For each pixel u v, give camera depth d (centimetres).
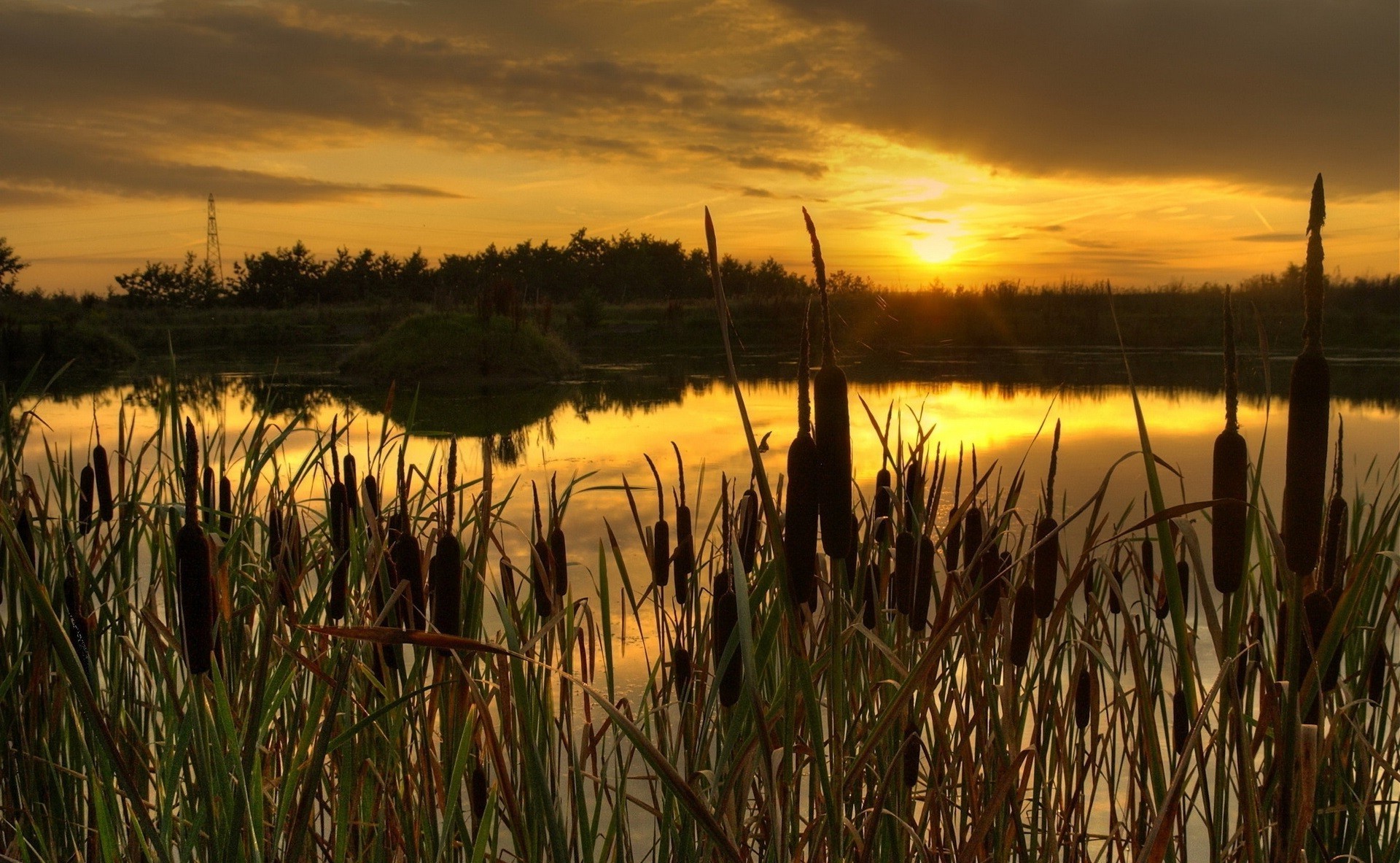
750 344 2991
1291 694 129
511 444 1016
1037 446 938
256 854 140
